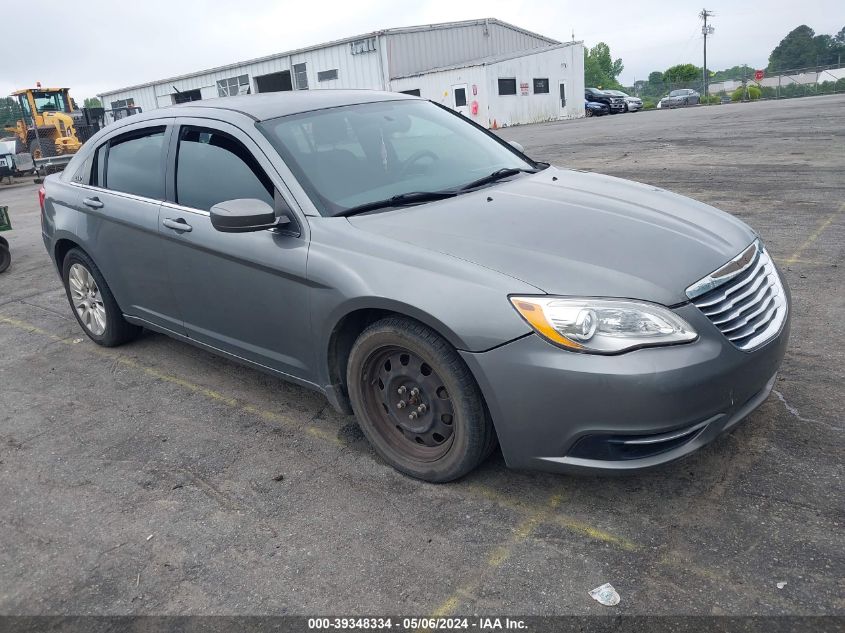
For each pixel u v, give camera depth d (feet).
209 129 12.43
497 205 10.76
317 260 10.23
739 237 10.38
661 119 78.54
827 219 22.41
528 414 8.67
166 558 9.01
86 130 75.36
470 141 13.71
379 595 8.07
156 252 13.10
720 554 8.19
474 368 8.81
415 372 9.75
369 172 11.60
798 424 10.66
